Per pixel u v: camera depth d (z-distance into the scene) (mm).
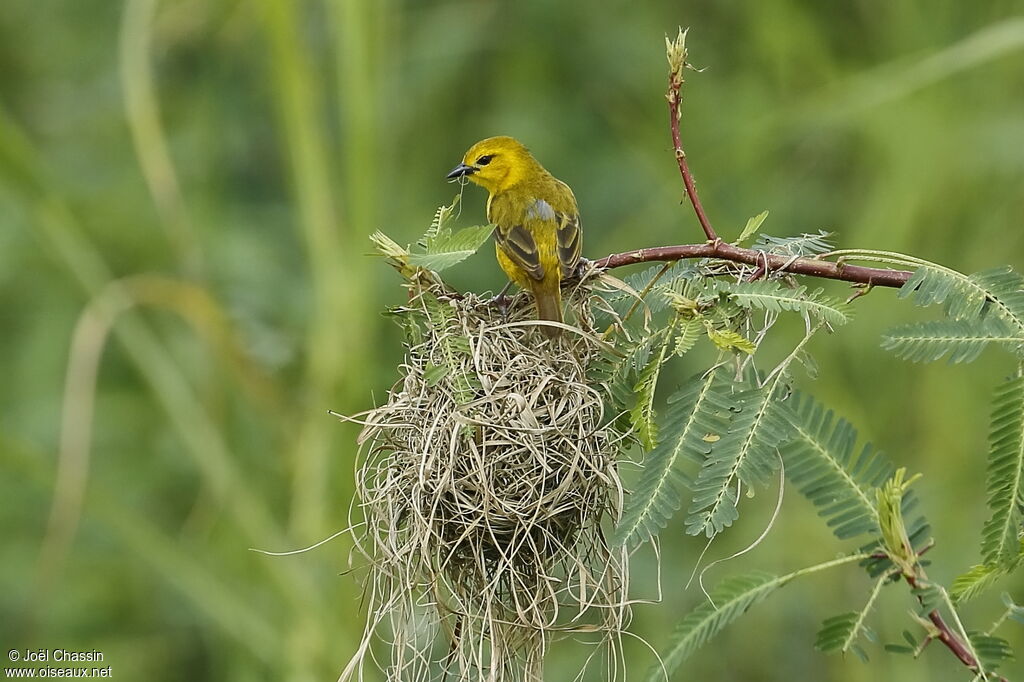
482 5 15430
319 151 10805
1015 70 13680
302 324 13133
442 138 14930
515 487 6953
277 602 10898
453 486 6992
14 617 13039
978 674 5895
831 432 6359
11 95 16234
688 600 12062
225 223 14117
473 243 6934
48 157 15281
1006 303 6250
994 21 14000
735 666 12336
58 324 14562
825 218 14250
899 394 12977
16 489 13758
